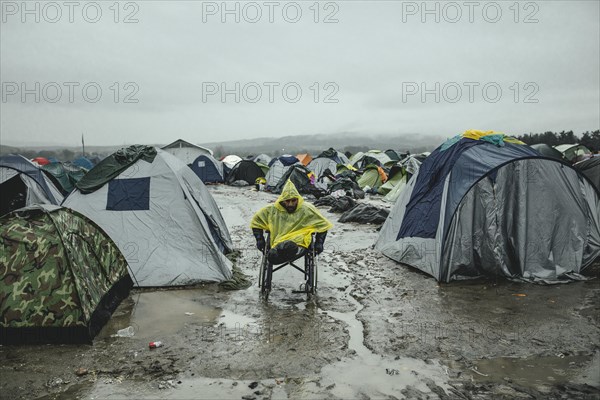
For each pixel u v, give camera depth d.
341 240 10.84
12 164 11.84
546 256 7.45
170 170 7.84
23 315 5.00
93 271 5.82
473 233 7.44
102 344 5.05
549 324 5.46
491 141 7.79
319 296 6.68
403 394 3.97
